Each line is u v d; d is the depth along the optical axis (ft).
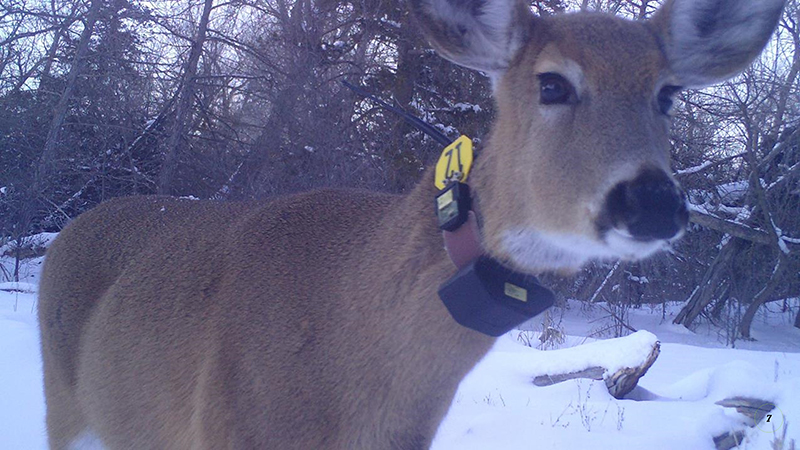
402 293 1.69
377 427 1.70
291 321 1.79
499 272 1.59
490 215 1.61
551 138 1.54
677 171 10.28
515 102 1.64
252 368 1.78
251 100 11.50
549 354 4.49
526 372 4.39
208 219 2.33
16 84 11.32
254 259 1.98
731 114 10.11
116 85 11.34
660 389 4.44
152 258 2.30
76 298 2.46
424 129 1.96
